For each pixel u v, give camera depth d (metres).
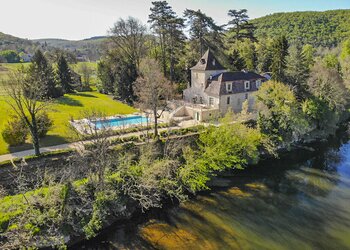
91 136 27.28
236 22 70.88
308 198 29.30
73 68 84.38
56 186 22.78
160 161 29.34
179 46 61.34
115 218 24.69
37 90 30.66
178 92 59.19
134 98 55.78
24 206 21.30
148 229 23.70
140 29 62.59
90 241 22.16
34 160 28.30
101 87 67.25
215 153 31.95
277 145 40.16
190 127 37.84
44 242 19.94
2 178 25.83
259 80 50.91
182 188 29.19
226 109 46.66
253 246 21.69
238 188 30.91
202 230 23.59
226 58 64.12
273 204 27.89
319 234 23.36
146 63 53.72
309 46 91.88
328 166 37.66
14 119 34.81
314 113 45.16
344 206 27.80
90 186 24.33
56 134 36.69
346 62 79.81
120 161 27.89
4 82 30.80
